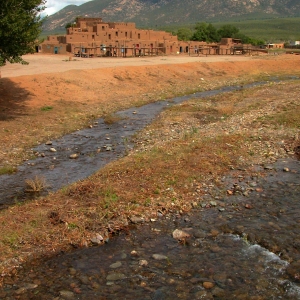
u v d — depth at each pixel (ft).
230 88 128.77
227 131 60.49
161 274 24.48
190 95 111.75
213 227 30.81
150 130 66.08
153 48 254.68
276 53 294.25
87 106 89.45
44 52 235.20
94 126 71.31
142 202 34.32
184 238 28.96
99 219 31.01
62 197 35.35
